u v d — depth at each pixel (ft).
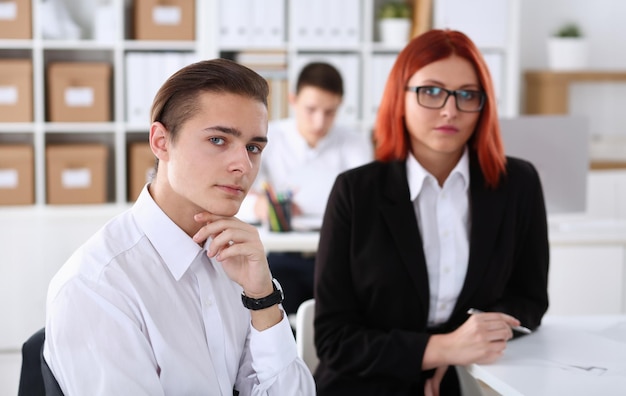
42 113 16.42
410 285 6.77
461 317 6.86
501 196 6.96
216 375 5.05
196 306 5.07
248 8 16.63
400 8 17.19
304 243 10.80
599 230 11.87
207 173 4.82
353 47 16.97
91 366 4.65
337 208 6.95
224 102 4.80
